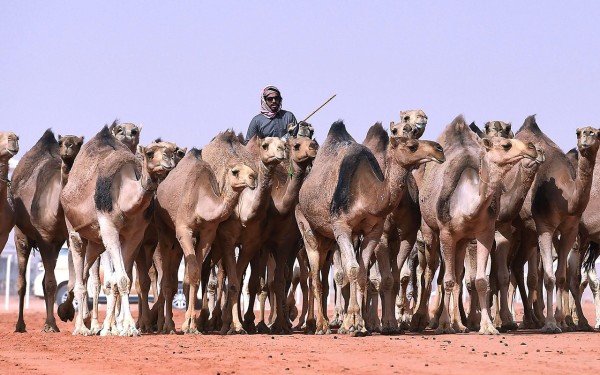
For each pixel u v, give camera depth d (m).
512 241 67.44
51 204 62.56
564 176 61.00
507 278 62.75
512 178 62.50
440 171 58.38
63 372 40.84
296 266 77.50
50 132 66.81
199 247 60.00
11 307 114.88
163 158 54.44
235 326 60.00
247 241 61.56
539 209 61.19
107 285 57.19
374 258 63.88
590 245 67.31
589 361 43.09
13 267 133.75
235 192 57.88
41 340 54.50
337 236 56.34
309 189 58.84
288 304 77.62
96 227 57.66
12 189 64.69
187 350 48.31
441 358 44.34
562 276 61.84
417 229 63.16
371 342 51.88
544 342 51.78
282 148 58.03
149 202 55.97
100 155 58.28
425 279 63.25
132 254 58.50
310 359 44.16
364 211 55.44
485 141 54.31
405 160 53.25
